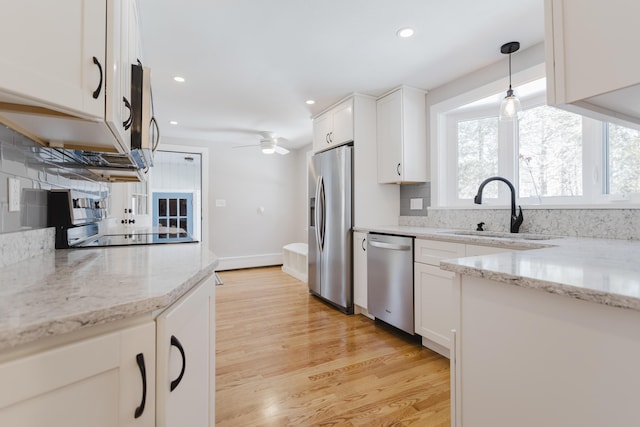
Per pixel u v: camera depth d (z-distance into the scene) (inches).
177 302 31.4
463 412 39.2
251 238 215.6
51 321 20.1
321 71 102.4
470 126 111.2
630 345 25.6
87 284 29.6
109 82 33.9
